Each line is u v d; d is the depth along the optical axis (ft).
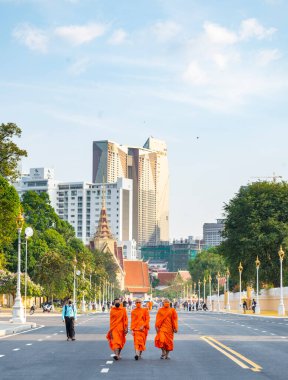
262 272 453.58
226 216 472.03
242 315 415.64
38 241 521.24
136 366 98.89
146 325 111.45
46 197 594.65
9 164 334.65
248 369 94.22
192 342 151.64
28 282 441.68
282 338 166.71
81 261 608.60
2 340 161.99
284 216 456.45
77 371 92.27
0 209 307.78
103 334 189.88
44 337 174.29
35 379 82.84
